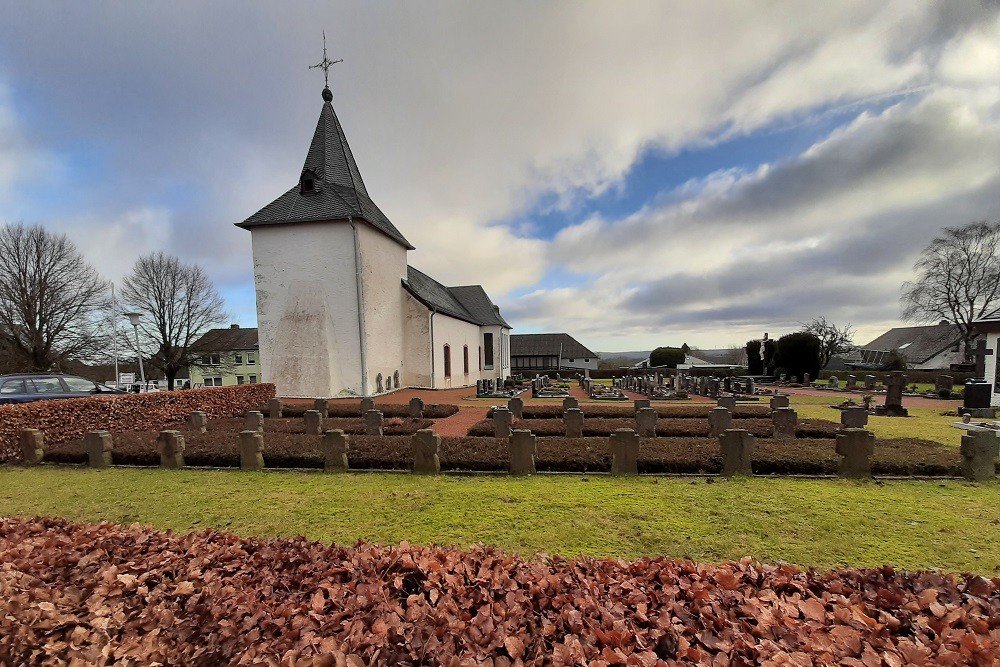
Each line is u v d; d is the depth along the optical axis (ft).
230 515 16.84
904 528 14.26
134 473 23.63
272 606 7.89
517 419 37.17
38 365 93.50
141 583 8.88
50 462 26.13
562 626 6.88
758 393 66.23
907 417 38.73
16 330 91.61
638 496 17.72
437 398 60.34
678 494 17.93
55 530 12.62
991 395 42.75
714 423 29.22
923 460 20.35
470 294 124.47
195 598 8.10
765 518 15.19
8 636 7.05
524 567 8.95
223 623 7.22
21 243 93.76
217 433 29.30
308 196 63.46
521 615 7.16
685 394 60.85
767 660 5.94
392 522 15.57
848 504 16.51
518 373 153.69
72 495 19.98
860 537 13.61
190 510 17.53
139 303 110.73
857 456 20.07
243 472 23.24
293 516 16.49
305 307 60.85
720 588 8.00
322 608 7.68
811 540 13.44
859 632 6.62
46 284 95.35
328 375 59.98
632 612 7.33
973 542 13.24
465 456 22.63
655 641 6.57
